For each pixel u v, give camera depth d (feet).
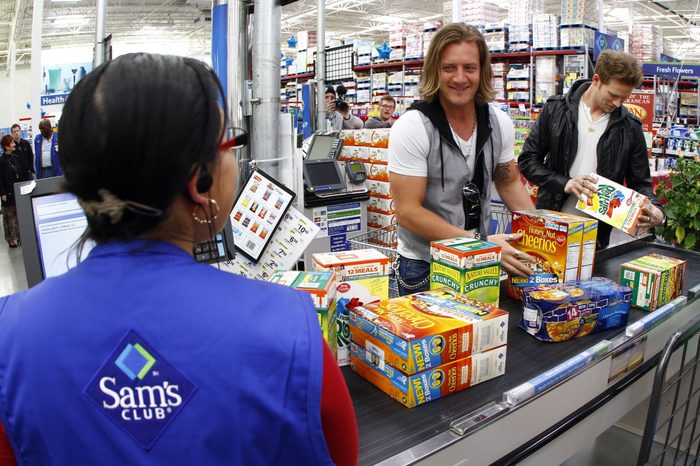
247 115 8.18
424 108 6.24
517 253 6.06
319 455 1.95
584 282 5.85
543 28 20.94
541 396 4.32
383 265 4.91
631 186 9.77
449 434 3.72
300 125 25.23
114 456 1.86
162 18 62.69
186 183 1.94
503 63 22.57
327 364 2.01
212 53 8.45
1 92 80.89
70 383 1.86
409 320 4.29
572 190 7.11
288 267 6.33
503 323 4.46
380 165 13.51
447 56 5.94
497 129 6.80
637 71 8.52
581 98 9.43
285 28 75.10
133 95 1.84
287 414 1.88
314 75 34.71
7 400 1.91
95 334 1.88
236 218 6.16
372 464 3.39
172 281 1.96
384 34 84.48
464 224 6.82
